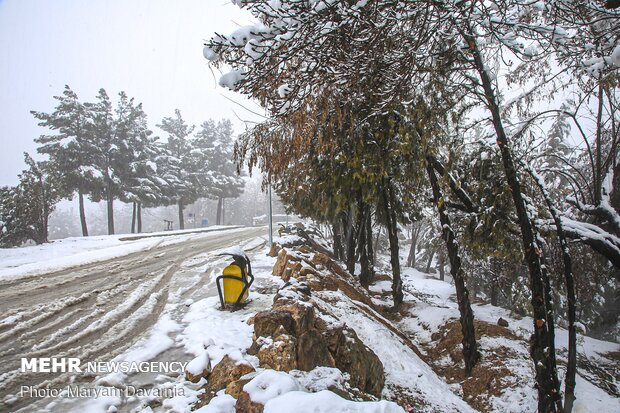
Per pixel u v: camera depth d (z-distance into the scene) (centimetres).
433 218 1638
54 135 3200
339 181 1016
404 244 5091
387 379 596
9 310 741
